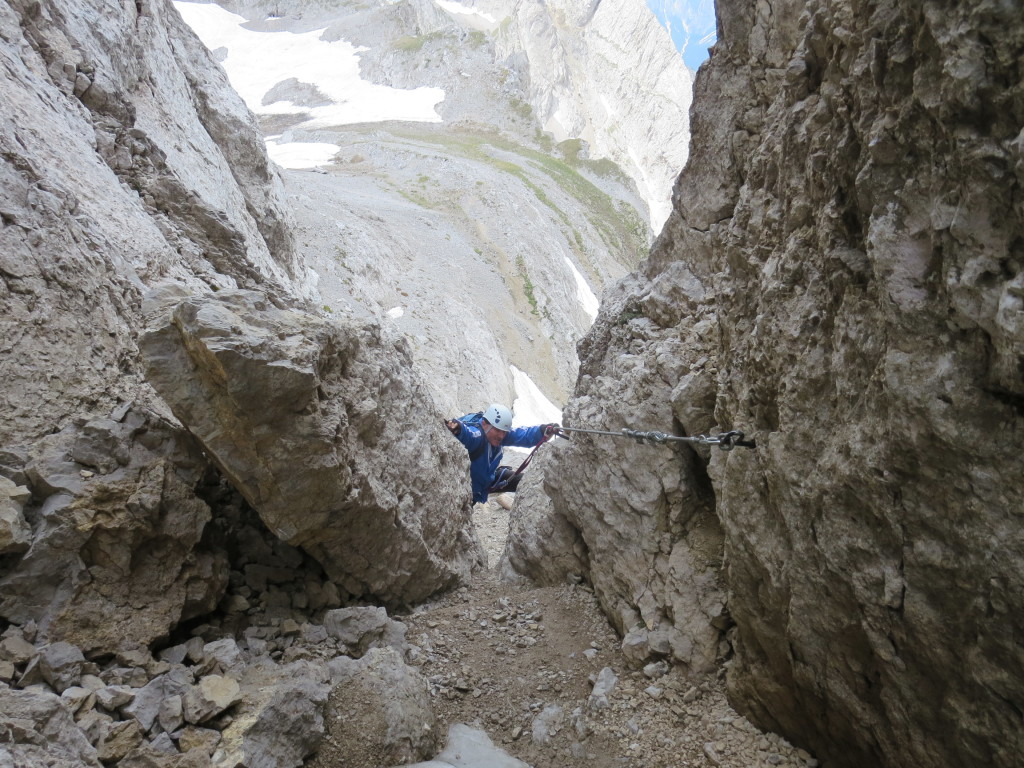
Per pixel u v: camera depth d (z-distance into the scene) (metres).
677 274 5.57
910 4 2.30
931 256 2.43
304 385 3.85
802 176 3.31
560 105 83.69
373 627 4.57
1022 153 2.02
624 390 5.18
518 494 7.31
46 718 2.86
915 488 2.59
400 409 5.52
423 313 29.38
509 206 45.00
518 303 39.94
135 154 8.02
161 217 7.44
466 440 7.73
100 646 3.64
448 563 6.00
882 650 2.90
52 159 5.66
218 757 3.23
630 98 92.44
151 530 3.91
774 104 3.93
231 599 4.55
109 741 3.14
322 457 4.09
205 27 80.88
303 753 3.50
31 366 4.03
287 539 4.35
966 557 2.45
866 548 2.88
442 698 4.43
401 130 64.25
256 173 14.45
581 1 94.81
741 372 3.84
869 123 2.63
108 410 4.21
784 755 3.81
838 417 2.98
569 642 5.07
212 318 3.68
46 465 3.75
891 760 3.15
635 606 4.88
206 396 3.89
